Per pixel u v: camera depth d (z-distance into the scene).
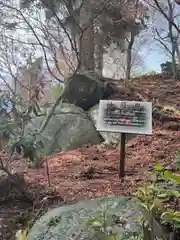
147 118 3.80
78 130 6.23
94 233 2.01
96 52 9.31
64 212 2.31
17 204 3.10
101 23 7.45
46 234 2.13
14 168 4.06
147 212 2.01
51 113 4.16
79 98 7.18
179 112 7.38
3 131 2.91
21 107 3.36
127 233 1.93
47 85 4.86
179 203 2.42
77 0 5.15
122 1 7.87
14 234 2.50
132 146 5.63
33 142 3.06
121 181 3.76
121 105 3.88
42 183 3.70
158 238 1.94
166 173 2.28
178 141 5.67
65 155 5.39
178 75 10.64
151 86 9.55
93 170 4.21
